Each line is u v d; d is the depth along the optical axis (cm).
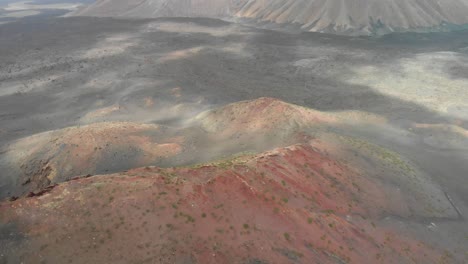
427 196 3070
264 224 2202
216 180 2355
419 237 2555
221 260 1950
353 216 2548
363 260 2223
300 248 2142
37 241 1892
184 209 2145
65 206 2072
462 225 2800
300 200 2462
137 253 1900
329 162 3019
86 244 1905
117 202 2117
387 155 3597
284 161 2777
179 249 1950
